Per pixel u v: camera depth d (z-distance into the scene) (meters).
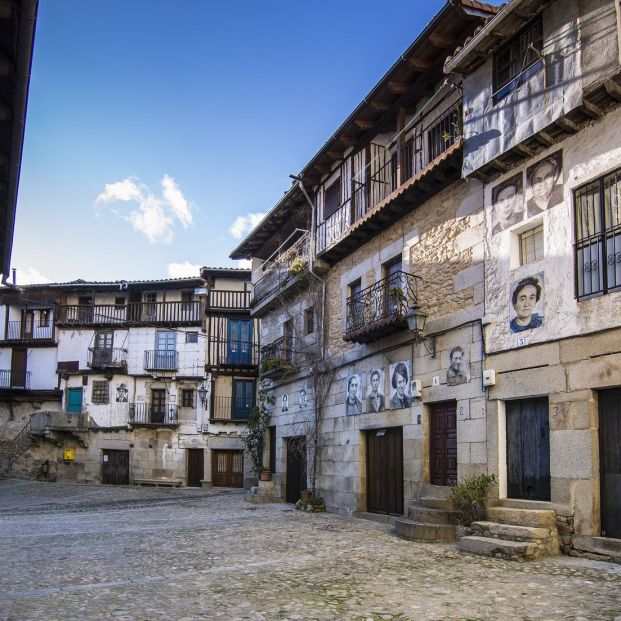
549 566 7.63
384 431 13.56
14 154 5.81
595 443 8.30
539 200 9.55
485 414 10.24
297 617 5.54
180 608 5.88
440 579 7.07
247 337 32.34
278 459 19.59
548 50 9.17
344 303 15.80
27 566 8.08
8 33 4.52
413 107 13.69
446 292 11.59
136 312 33.78
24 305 35.59
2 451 34.31
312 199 18.02
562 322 8.90
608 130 8.52
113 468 32.00
